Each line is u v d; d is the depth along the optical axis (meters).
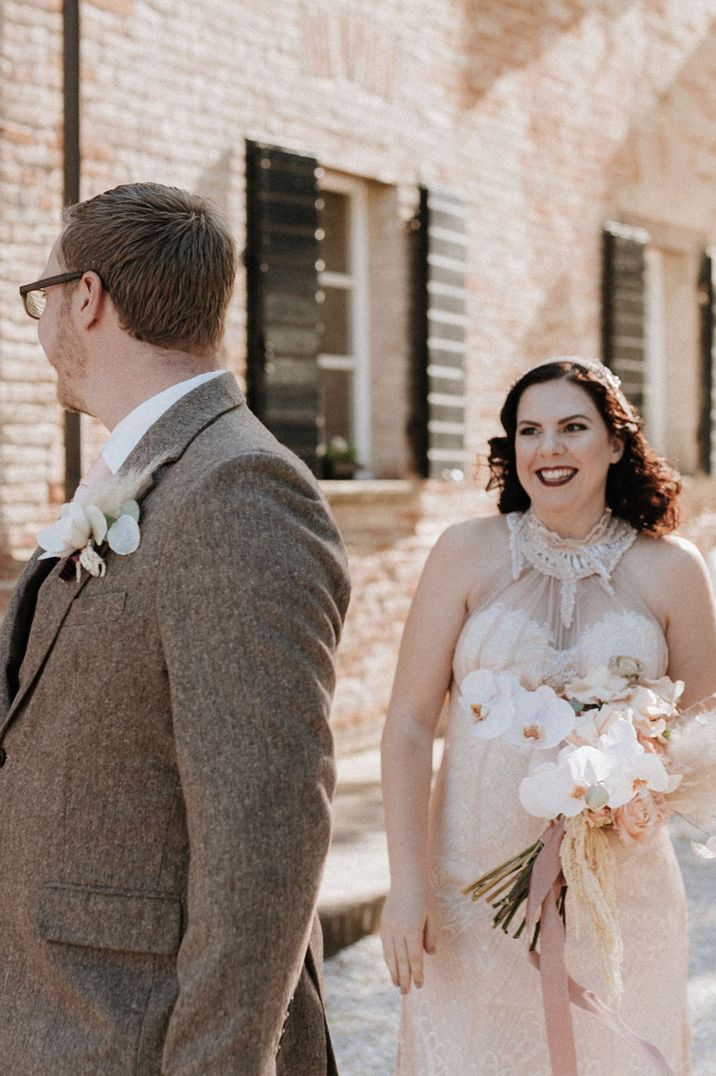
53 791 1.63
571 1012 2.53
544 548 2.71
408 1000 2.68
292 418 6.73
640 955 2.54
